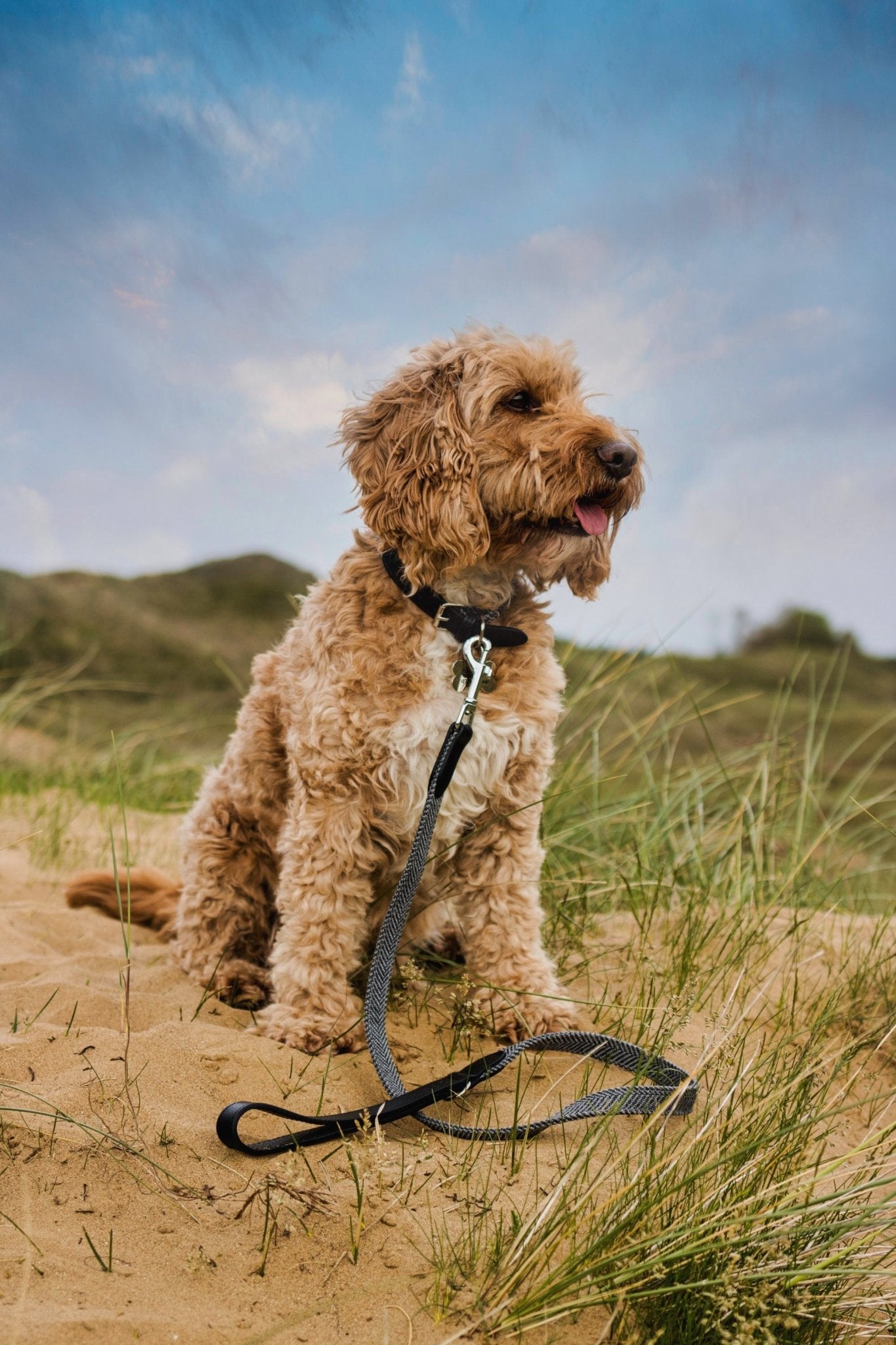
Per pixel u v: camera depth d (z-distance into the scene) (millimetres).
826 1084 932
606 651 1562
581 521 1069
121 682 3646
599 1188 830
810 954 1239
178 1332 701
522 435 1076
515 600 1104
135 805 2047
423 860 956
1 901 1370
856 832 1559
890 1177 785
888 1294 765
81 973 1124
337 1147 866
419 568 1029
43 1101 847
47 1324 692
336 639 1039
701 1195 796
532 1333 728
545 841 1369
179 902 1221
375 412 1123
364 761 1026
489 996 1085
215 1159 840
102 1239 765
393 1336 717
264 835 1166
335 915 1049
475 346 1115
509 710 1040
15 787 2049
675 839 1467
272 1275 752
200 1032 984
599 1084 973
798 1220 795
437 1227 794
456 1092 898
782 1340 732
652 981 1105
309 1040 1007
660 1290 717
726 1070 958
